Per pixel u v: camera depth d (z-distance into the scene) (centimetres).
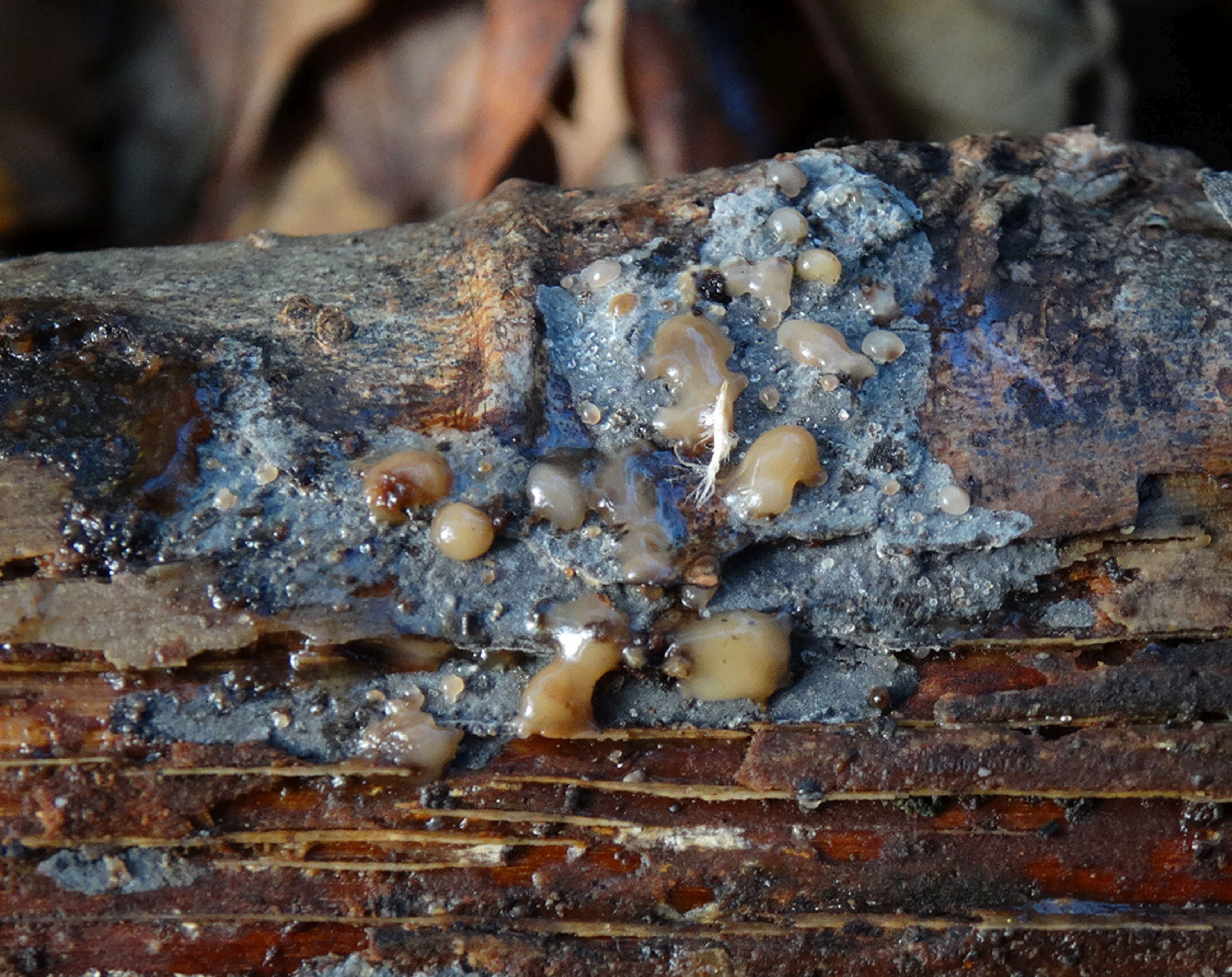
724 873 15
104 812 15
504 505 15
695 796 15
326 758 15
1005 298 15
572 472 15
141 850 15
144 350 15
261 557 15
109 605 15
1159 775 15
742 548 15
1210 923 15
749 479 15
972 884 15
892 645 15
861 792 15
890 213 15
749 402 15
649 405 15
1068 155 15
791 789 15
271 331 15
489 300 15
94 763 15
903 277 15
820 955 15
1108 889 15
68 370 15
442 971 15
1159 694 15
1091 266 15
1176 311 15
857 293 15
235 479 15
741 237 15
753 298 15
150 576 15
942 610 15
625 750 15
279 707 15
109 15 22
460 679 15
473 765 15
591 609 15
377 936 15
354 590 15
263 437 15
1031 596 15
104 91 22
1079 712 15
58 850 15
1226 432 15
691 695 15
